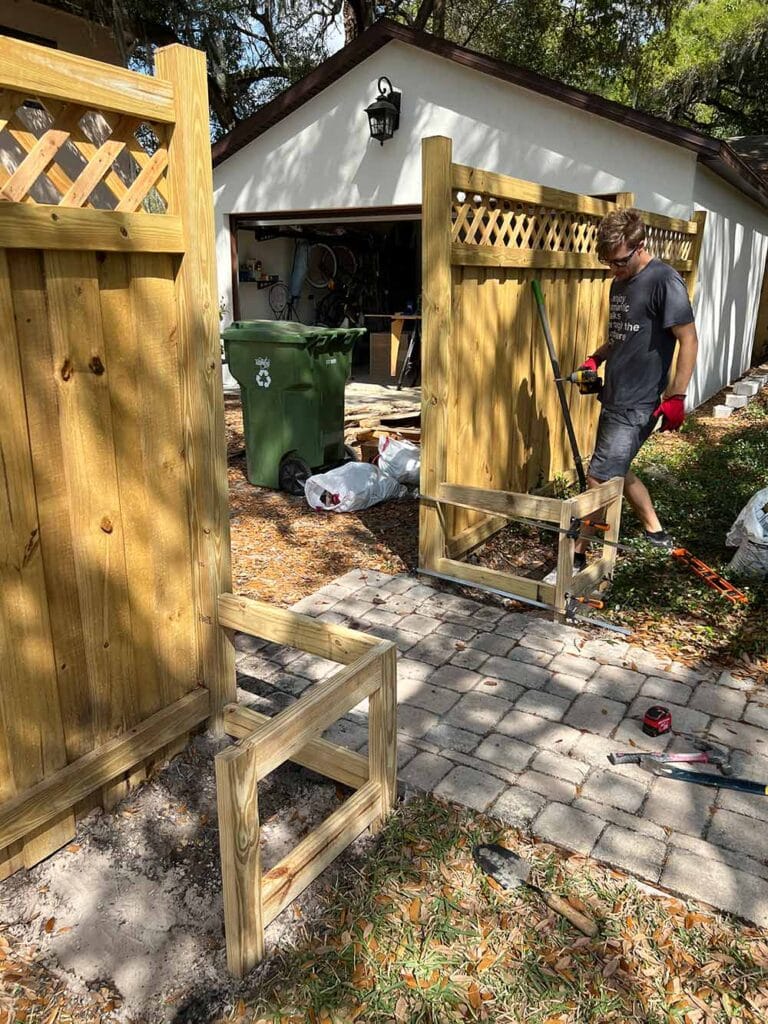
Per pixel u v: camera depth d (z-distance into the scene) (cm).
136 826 242
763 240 1172
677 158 734
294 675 330
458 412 421
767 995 182
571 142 791
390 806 243
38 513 207
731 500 539
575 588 384
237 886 180
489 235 421
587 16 1441
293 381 572
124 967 192
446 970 189
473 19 1611
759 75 1895
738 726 289
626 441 395
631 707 302
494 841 230
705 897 209
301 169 996
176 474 253
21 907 211
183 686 272
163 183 235
